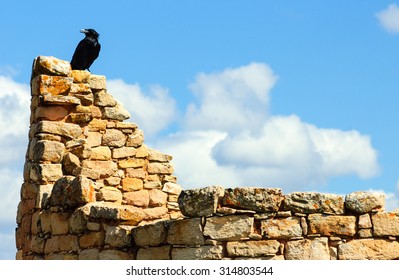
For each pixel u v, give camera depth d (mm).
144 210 33094
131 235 24859
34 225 29875
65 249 27219
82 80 32625
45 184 30344
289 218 23094
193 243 23516
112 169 32594
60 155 30969
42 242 28703
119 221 25203
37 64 31953
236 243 23188
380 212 23000
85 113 31984
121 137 33000
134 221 25328
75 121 31906
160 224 24094
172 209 33469
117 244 24984
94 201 27016
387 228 22875
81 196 26500
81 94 32188
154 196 33281
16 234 32031
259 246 23047
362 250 22859
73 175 31344
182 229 23703
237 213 23234
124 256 24844
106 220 25578
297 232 23016
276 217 23141
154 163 33500
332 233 22969
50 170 30516
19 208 31828
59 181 27750
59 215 27594
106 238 25344
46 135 31188
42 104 31547
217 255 23203
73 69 32969
